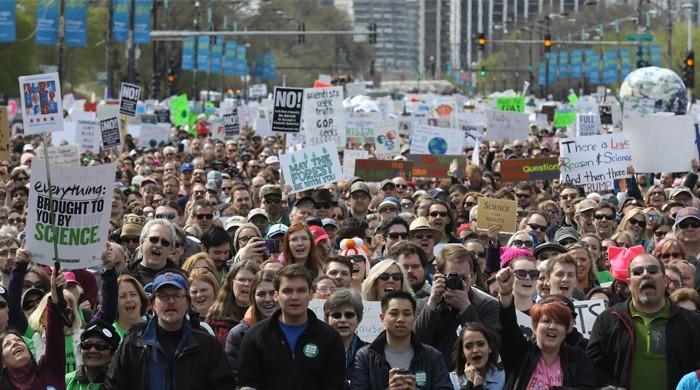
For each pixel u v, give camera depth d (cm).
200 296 3138
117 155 8144
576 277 3125
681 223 3700
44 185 2945
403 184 5572
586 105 12262
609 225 4478
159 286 2523
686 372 2680
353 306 2827
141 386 2514
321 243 3619
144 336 2536
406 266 3222
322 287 3123
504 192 5019
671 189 5559
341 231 4081
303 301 2611
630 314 2714
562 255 3098
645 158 5709
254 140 9544
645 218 4297
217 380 2527
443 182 6150
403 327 2652
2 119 6128
